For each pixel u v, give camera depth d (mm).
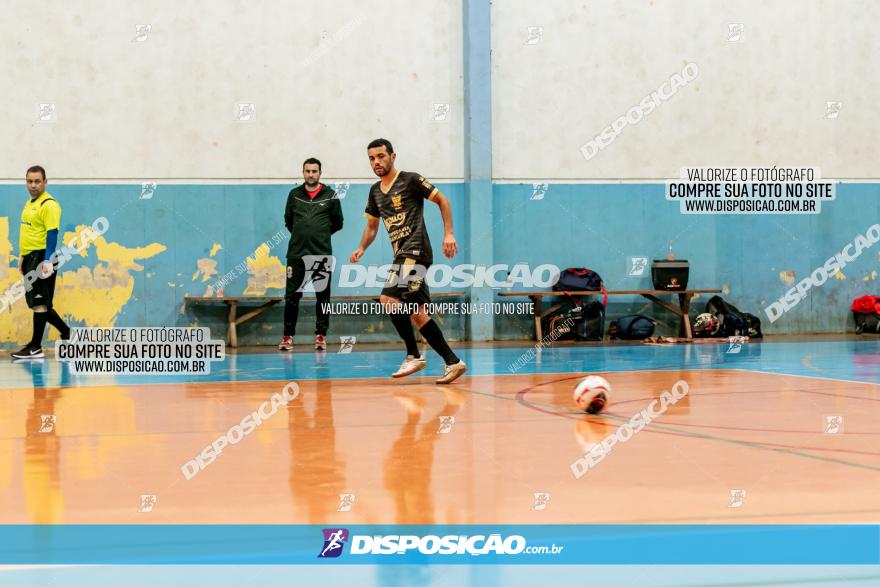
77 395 8164
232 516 3428
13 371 11391
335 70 16672
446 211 8969
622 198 17703
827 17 18359
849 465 4387
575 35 17453
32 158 15750
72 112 15875
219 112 16312
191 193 16250
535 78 17359
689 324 17375
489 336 17094
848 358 12188
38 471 4395
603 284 17672
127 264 16062
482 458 4672
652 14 17688
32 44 15766
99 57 15953
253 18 16406
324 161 16672
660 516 3363
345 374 10344
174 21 16172
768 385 8492
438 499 3691
